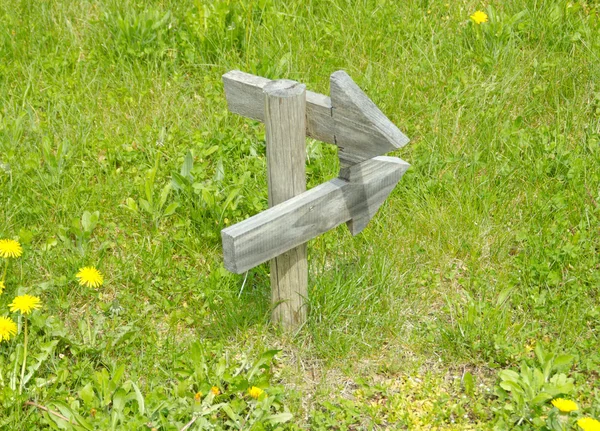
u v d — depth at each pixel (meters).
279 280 2.25
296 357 2.29
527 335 2.30
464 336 2.28
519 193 2.60
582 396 2.18
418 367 2.27
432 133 2.75
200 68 3.01
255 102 2.17
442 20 3.13
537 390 2.14
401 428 2.16
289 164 2.12
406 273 2.43
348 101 2.05
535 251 2.44
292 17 3.16
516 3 3.13
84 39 3.14
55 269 2.43
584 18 3.08
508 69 2.91
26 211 2.55
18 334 2.23
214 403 2.15
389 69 2.96
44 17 3.18
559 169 2.62
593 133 2.71
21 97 2.89
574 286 2.35
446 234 2.50
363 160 2.10
